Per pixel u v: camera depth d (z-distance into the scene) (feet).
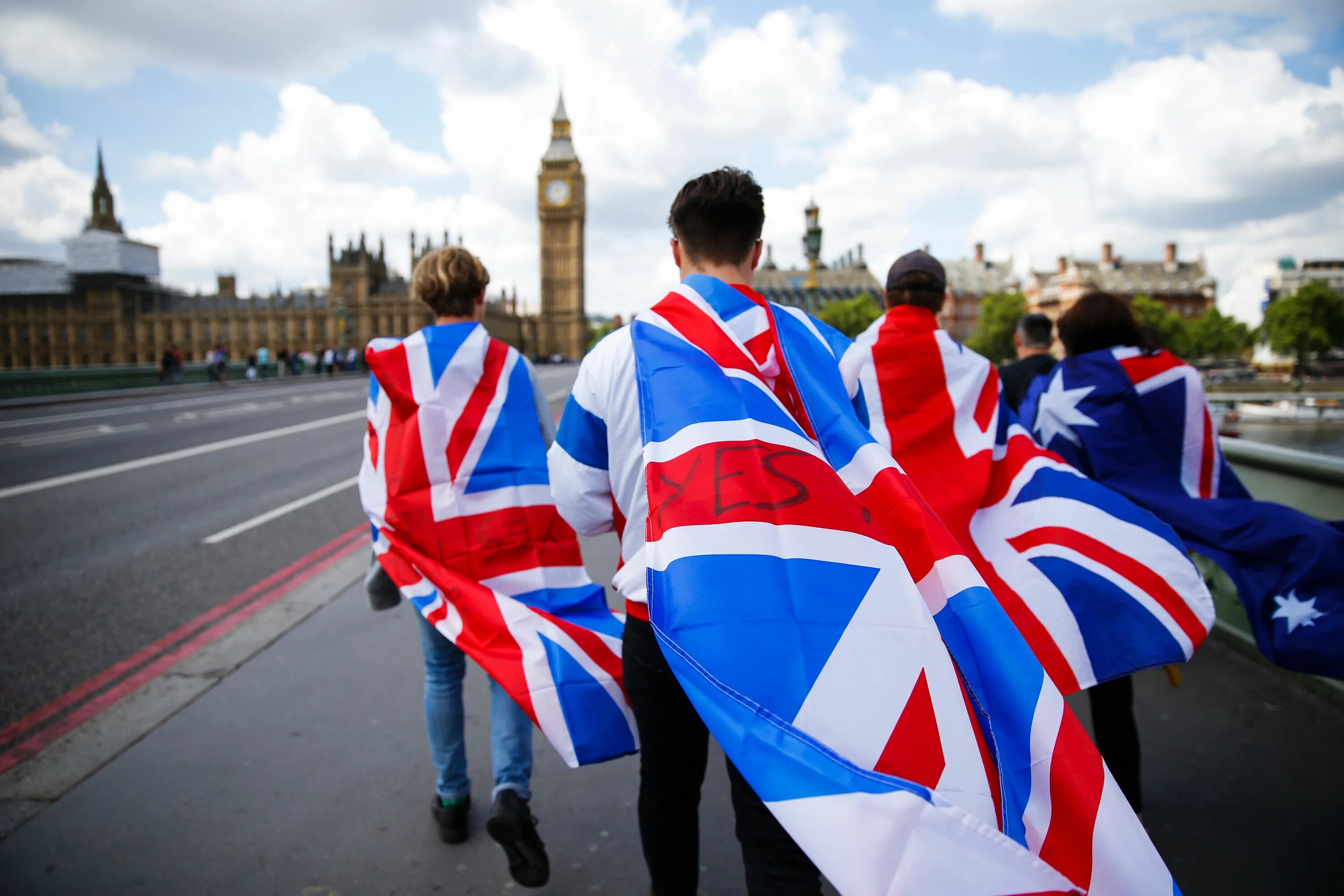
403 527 7.33
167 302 372.99
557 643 6.73
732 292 4.98
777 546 4.05
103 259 358.64
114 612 14.78
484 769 9.00
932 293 6.92
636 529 4.88
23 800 8.25
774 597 3.92
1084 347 9.00
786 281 417.08
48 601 15.43
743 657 3.82
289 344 365.20
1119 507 6.63
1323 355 223.30
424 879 7.07
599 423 4.94
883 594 3.96
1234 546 7.61
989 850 3.26
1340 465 11.24
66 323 362.74
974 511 6.45
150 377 95.61
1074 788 3.68
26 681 11.64
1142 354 8.40
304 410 64.13
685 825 5.44
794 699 3.71
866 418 5.91
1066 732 3.80
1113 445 8.29
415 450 7.27
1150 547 6.43
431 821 7.92
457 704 7.54
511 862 6.66
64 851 7.42
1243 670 11.53
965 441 6.62
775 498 4.17
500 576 7.24
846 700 3.69
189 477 30.99
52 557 18.93
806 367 5.02
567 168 467.93
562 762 9.24
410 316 360.69
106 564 18.28
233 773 8.77
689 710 5.17
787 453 4.33
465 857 7.38
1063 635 6.15
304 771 8.82
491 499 7.33
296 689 10.89
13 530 21.81
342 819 7.95
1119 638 6.20
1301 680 10.89
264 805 8.17
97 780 8.63
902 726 3.64
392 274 390.01
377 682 11.09
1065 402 8.55
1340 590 7.02
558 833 7.80
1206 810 8.02
